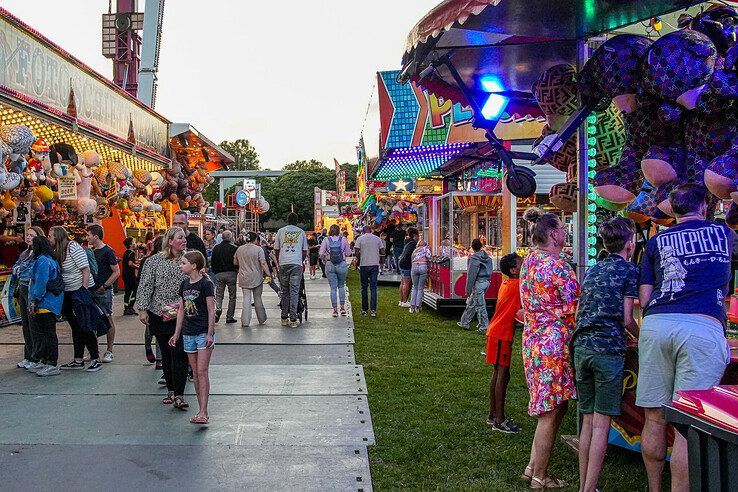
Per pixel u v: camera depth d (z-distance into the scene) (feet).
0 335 34.45
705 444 9.30
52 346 25.36
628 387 15.81
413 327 38.29
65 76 34.71
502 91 21.89
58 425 19.03
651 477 12.92
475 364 27.61
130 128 47.09
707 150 14.37
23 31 29.58
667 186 14.99
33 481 14.88
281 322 39.91
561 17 16.38
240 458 16.38
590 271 14.06
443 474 15.42
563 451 17.07
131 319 41.16
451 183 53.06
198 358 19.10
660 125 15.31
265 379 24.81
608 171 16.47
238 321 40.78
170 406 21.07
